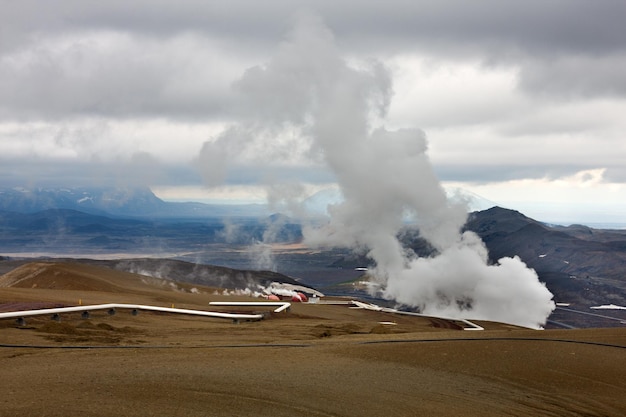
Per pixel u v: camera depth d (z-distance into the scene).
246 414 25.02
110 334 49.88
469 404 29.53
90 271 134.25
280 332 58.00
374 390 30.55
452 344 43.25
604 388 33.84
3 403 23.81
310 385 30.55
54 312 56.34
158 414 23.88
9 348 38.69
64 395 25.53
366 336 51.72
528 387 33.47
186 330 57.81
